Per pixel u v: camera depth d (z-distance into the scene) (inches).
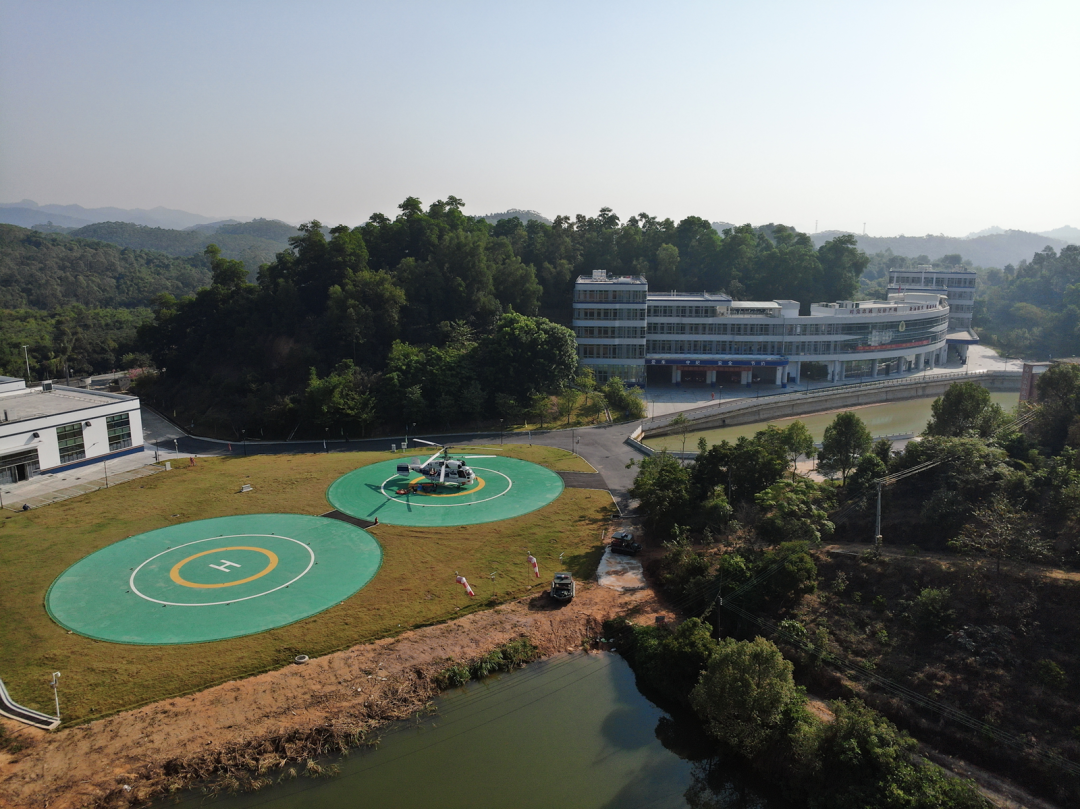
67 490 3253.0
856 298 7839.6
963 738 1606.8
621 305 6003.9
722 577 2175.2
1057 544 2080.5
